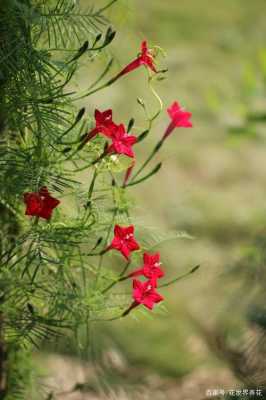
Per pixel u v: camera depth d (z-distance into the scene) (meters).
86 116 2.62
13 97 2.55
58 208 2.73
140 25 12.46
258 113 5.12
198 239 6.96
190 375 5.02
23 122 2.60
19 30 2.52
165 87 10.45
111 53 2.72
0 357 2.90
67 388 4.19
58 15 2.54
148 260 2.62
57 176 2.57
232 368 4.89
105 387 4.26
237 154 9.41
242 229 6.92
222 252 6.66
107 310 2.67
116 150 2.49
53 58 2.77
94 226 2.65
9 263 2.75
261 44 12.66
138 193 8.20
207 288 5.29
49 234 2.58
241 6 13.90
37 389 3.26
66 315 2.64
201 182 8.75
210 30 12.90
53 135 2.54
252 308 3.62
